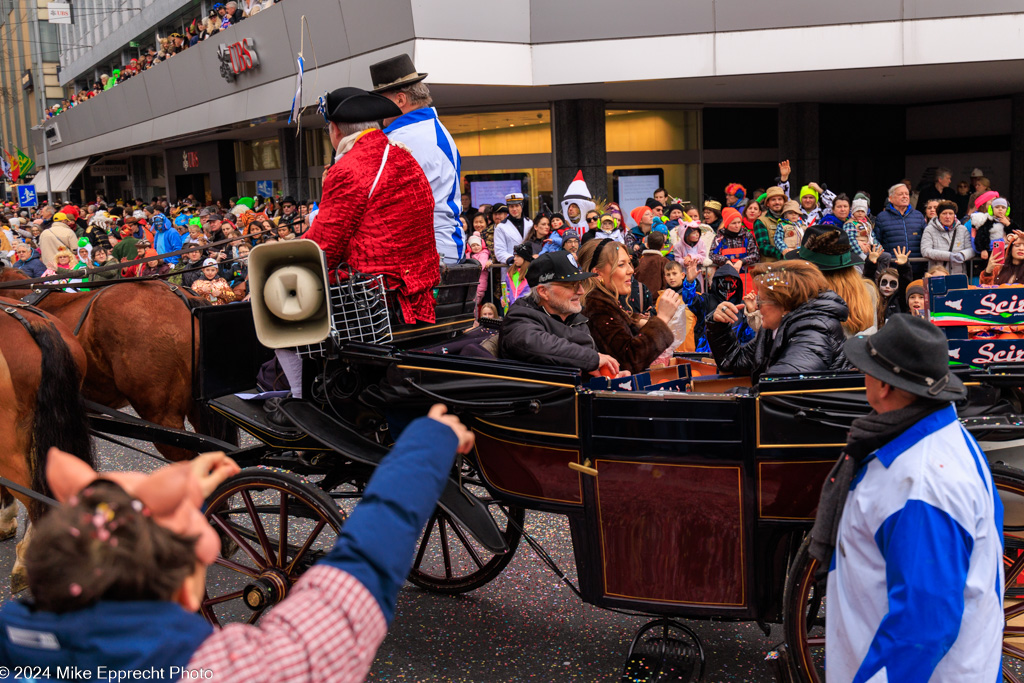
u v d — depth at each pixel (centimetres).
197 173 2648
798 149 1708
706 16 1206
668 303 404
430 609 434
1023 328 345
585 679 366
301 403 384
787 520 316
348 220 352
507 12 1224
